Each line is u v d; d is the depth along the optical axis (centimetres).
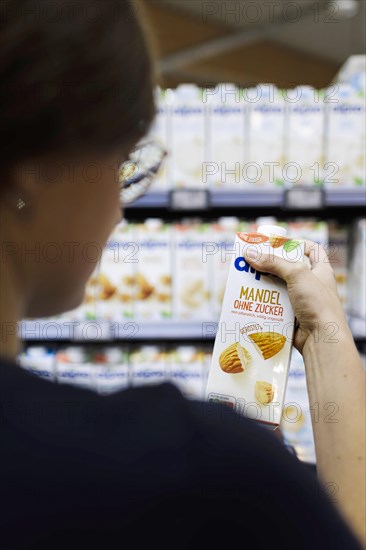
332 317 74
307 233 178
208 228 180
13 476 35
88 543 34
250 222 181
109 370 178
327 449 67
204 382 180
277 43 366
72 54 39
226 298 80
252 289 79
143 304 181
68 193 42
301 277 76
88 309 180
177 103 173
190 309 181
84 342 195
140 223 183
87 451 36
